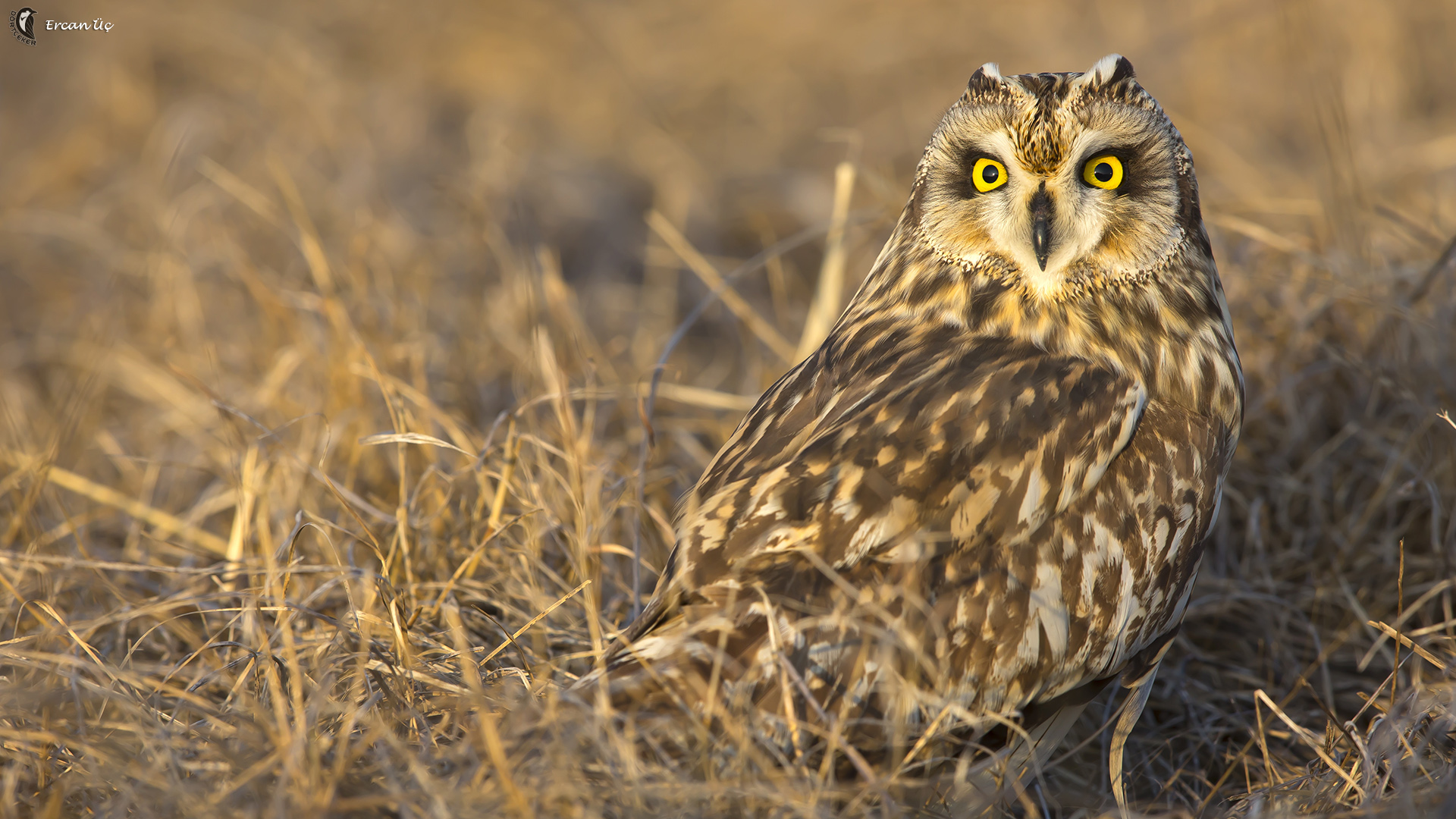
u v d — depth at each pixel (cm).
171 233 1483
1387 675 968
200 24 2270
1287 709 946
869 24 2419
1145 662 841
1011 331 870
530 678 790
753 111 2266
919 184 909
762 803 676
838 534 729
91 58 2202
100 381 1319
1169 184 862
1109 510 782
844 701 709
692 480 1155
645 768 675
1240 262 1255
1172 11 2162
